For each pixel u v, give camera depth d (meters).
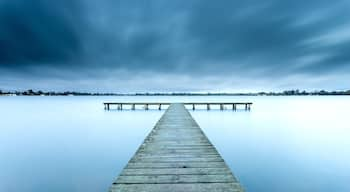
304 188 4.68
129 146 8.15
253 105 34.25
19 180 5.02
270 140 9.10
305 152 7.34
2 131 11.27
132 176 2.28
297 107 29.50
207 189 1.98
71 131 11.20
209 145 3.67
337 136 10.04
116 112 21.83
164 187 2.02
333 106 31.52
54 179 5.10
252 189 4.61
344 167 5.89
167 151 3.28
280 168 5.81
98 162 6.27
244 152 7.29
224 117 17.11
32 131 11.23
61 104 37.84
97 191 4.54
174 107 13.80
